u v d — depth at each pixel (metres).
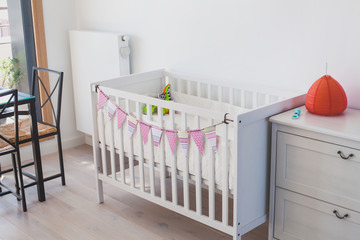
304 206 2.25
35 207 3.00
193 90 3.16
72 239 2.62
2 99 2.88
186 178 2.45
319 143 2.11
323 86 2.25
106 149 2.93
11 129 3.10
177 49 3.21
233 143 2.15
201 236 2.63
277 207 2.35
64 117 3.97
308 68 2.56
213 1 2.91
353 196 2.07
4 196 3.16
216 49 2.97
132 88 3.07
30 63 3.74
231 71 2.93
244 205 2.27
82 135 4.06
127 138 2.73
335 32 2.41
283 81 2.68
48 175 3.48
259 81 2.80
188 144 2.40
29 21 3.67
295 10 2.54
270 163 2.36
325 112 2.25
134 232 2.68
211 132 2.23
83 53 3.71
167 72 3.18
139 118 2.66
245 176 2.23
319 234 2.23
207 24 2.98
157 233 2.67
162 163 2.54
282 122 2.19
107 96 2.79
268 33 2.68
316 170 2.16
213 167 2.29
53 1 3.74
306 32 2.52
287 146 2.23
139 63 3.52
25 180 3.42
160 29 3.28
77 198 3.11
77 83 3.86
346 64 2.41
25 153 3.77
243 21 2.78
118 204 3.02
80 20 3.88
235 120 2.10
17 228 2.75
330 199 2.14
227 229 2.31
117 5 3.54
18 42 3.66
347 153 2.04
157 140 2.50
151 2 3.29
